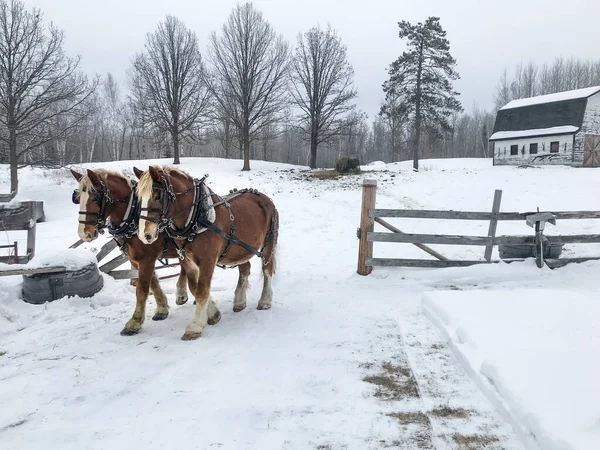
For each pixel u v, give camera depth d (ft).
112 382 14.21
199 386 13.85
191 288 20.29
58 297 22.84
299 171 110.01
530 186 65.10
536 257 26.35
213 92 113.80
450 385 13.37
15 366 15.62
